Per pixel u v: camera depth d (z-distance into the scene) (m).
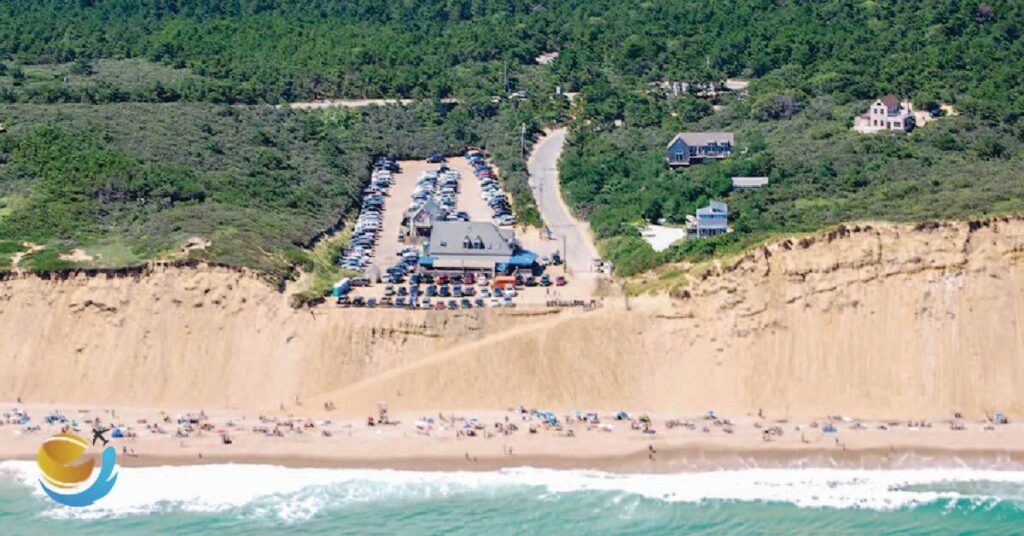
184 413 170.12
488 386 172.88
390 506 149.25
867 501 150.12
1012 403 168.62
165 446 161.38
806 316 175.25
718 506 149.00
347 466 158.75
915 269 176.00
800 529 143.38
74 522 145.62
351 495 152.00
